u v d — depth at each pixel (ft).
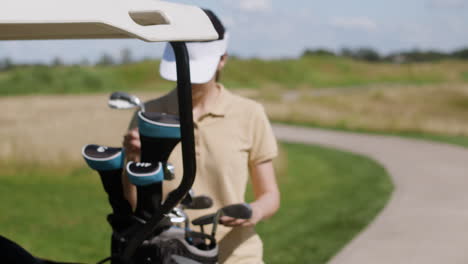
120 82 277.23
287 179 41.68
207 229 7.13
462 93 178.50
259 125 7.22
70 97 145.89
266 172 7.34
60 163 40.27
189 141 5.00
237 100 7.30
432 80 381.19
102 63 349.61
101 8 4.00
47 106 105.09
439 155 56.65
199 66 6.67
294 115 99.19
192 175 5.05
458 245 23.03
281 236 24.73
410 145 66.33
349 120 93.40
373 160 52.75
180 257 5.59
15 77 253.24
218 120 7.12
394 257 21.35
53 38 5.77
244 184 7.24
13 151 41.19
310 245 23.09
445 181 40.22
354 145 65.98
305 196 35.17
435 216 28.35
